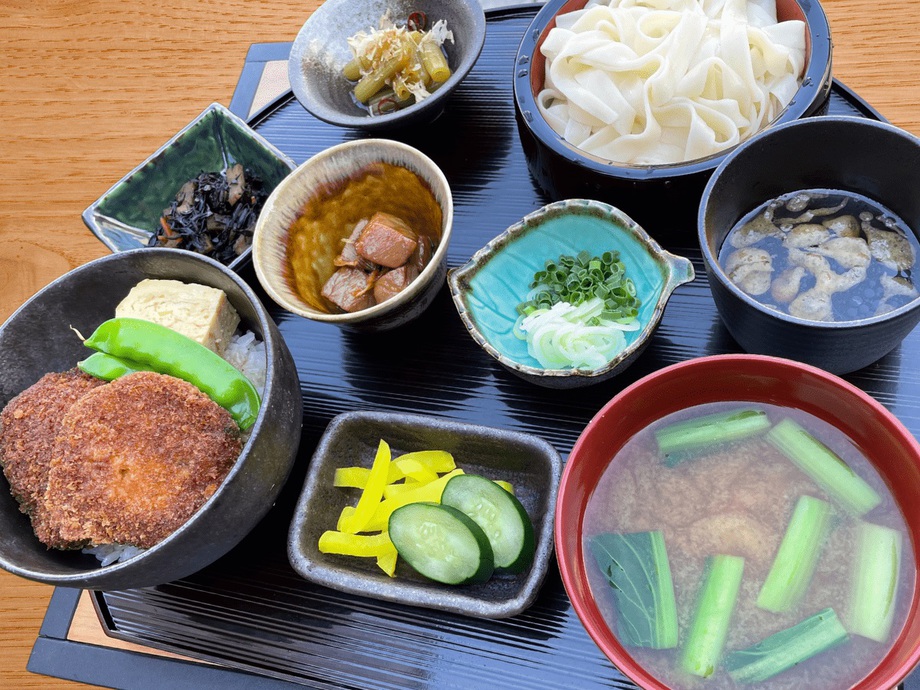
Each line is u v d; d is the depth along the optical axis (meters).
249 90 0.54
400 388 0.39
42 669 0.36
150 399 0.34
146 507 0.32
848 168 0.34
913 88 0.49
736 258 0.35
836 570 0.28
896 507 0.28
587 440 0.29
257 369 0.40
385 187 0.42
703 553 0.29
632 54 0.41
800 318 0.31
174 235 0.44
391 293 0.39
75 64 0.67
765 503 0.29
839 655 0.26
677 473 0.30
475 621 0.33
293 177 0.40
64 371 0.39
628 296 0.37
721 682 0.26
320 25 0.49
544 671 0.32
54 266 0.59
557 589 0.33
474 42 0.45
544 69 0.44
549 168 0.40
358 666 0.33
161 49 0.66
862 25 0.52
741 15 0.41
